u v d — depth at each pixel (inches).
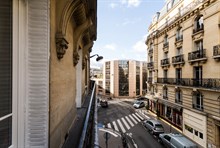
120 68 2417.6
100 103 1776.6
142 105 1663.4
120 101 2124.8
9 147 74.7
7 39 74.2
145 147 697.6
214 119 605.0
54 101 106.7
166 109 1050.7
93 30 300.8
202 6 663.8
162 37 1056.2
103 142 674.8
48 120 91.5
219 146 598.2
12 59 76.7
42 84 88.8
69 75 166.2
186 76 791.7
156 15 1229.7
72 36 183.8
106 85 2527.1
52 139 102.1
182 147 569.0
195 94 740.0
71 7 123.4
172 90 941.2
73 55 190.7
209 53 634.2
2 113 70.9
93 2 188.1
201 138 684.1
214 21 607.8
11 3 76.5
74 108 204.1
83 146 102.1
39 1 88.0
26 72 85.9
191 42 746.8
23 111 84.1
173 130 880.9
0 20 71.1
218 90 575.5
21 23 82.8
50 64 95.5
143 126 1000.2
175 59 877.8
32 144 87.3
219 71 585.6
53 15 103.8
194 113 727.7
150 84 1295.5
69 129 167.2
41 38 88.6
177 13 871.7
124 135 834.8
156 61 1151.6
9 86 75.0
